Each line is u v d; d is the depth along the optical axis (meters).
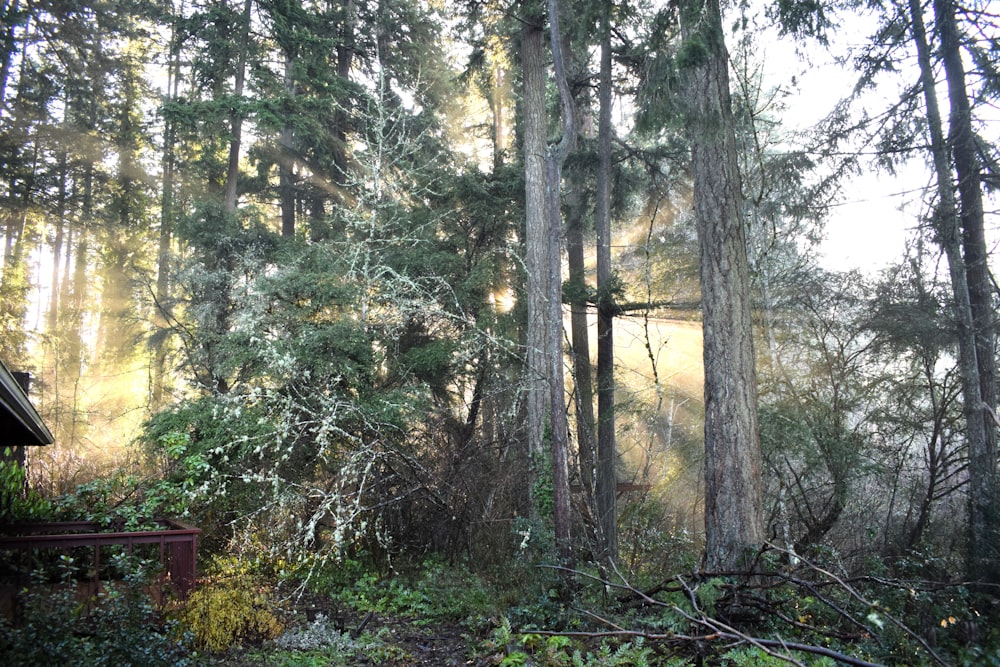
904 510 11.71
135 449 12.89
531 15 13.37
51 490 10.29
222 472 10.80
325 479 11.80
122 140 21.31
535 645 7.02
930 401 11.66
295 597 9.53
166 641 5.92
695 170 9.48
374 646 7.58
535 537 9.95
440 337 14.94
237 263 15.37
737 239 9.19
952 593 7.53
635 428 17.34
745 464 8.73
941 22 10.81
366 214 14.20
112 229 21.91
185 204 19.50
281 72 19.55
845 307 12.20
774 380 12.01
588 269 17.06
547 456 11.62
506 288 16.08
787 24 9.62
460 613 8.99
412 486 11.74
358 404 11.74
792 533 11.73
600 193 14.73
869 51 11.52
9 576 6.84
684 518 14.95
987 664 5.90
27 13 18.41
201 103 14.96
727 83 9.34
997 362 11.09
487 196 15.55
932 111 11.24
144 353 20.27
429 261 14.31
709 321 9.11
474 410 14.20
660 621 6.83
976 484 9.98
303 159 19.50
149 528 8.18
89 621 5.99
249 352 11.95
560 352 10.24
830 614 7.39
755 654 5.74
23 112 19.64
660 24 9.43
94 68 20.86
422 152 18.00
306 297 13.57
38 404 18.92
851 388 11.89
